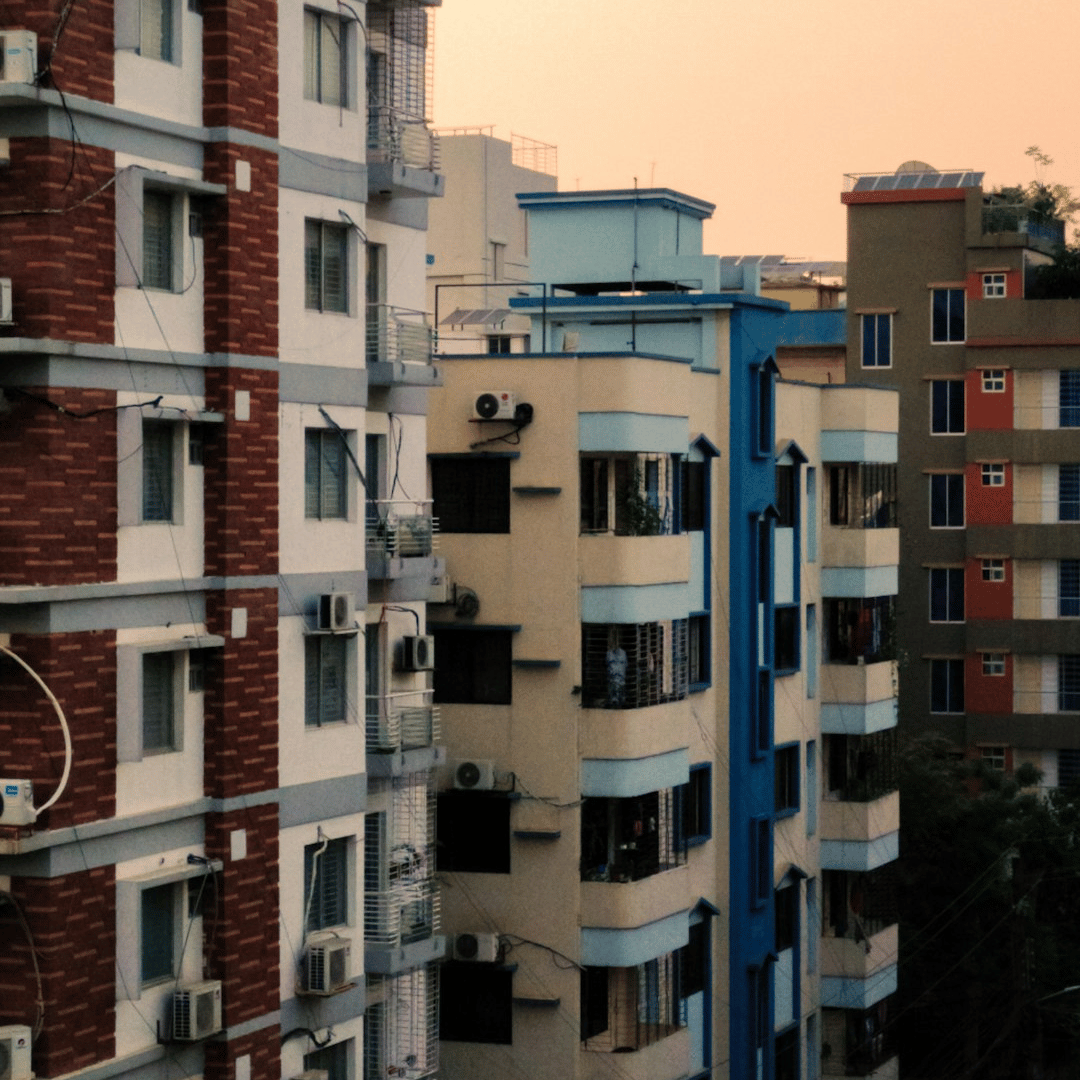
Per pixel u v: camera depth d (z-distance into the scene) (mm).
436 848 47344
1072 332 75438
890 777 60844
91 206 32062
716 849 52406
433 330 45812
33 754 31422
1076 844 65312
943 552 77250
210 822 34656
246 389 35125
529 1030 46844
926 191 77000
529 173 81250
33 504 31422
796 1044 56844
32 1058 31406
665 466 48688
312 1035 36969
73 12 31719
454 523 47594
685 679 49625
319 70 37500
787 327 85375
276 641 35969
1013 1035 63094
